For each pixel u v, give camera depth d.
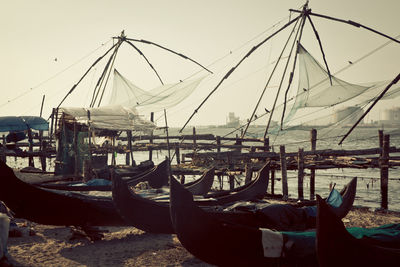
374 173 29.28
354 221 12.55
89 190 13.92
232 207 9.74
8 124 23.94
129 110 22.94
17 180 9.06
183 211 7.37
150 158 26.77
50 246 9.16
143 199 9.48
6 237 7.54
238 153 17.64
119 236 10.37
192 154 18.69
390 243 7.44
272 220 9.05
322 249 6.45
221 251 7.35
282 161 16.38
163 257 8.52
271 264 7.27
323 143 58.00
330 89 18.88
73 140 19.23
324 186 24.34
